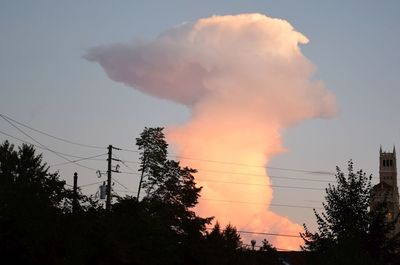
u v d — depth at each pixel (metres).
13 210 53.19
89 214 66.25
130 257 68.06
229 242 129.62
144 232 73.19
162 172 99.81
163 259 76.38
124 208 78.44
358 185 49.94
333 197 50.12
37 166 62.84
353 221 49.31
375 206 51.19
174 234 93.38
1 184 55.97
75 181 66.06
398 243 49.03
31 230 53.28
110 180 76.50
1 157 61.38
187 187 100.44
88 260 64.19
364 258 44.88
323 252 48.47
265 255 157.50
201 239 98.75
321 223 49.94
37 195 58.25
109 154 77.50
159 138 100.44
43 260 54.88
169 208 95.56
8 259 53.59
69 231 57.53
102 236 66.38
